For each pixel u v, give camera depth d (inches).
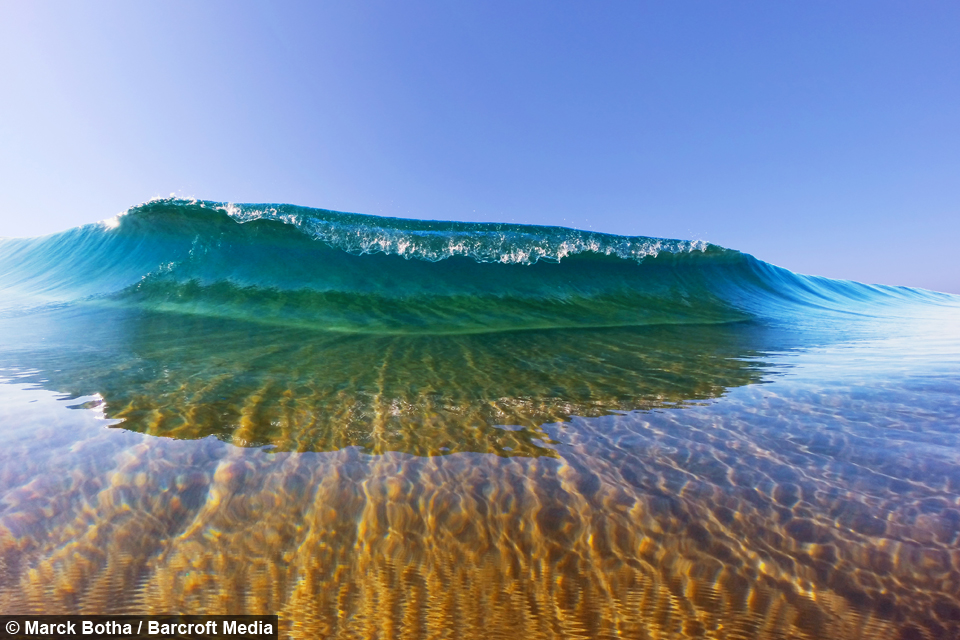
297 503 85.0
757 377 163.3
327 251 321.1
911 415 123.5
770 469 96.4
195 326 227.0
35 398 128.2
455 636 62.4
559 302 319.9
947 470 94.7
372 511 83.4
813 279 487.2
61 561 71.3
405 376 160.4
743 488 89.7
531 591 68.8
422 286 312.7
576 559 73.8
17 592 66.6
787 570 70.6
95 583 68.4
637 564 72.8
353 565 72.8
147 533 77.0
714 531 78.5
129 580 69.1
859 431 114.2
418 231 347.6
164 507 82.7
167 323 230.8
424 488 89.9
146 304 265.0
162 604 66.0
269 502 85.0
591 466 98.2
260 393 138.0
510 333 246.7
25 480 88.0
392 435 111.8
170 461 96.4
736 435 113.1
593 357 195.3
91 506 82.0
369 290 298.5
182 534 77.1
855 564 71.2
